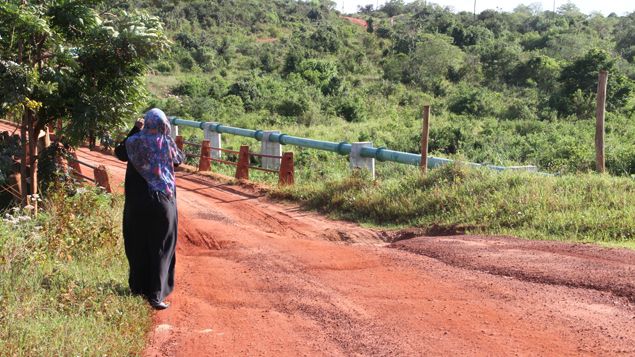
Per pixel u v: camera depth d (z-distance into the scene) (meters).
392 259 7.75
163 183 5.98
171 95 41.91
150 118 5.95
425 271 7.10
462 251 7.87
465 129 26.97
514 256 7.42
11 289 5.79
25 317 5.10
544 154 20.94
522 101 36.44
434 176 12.05
